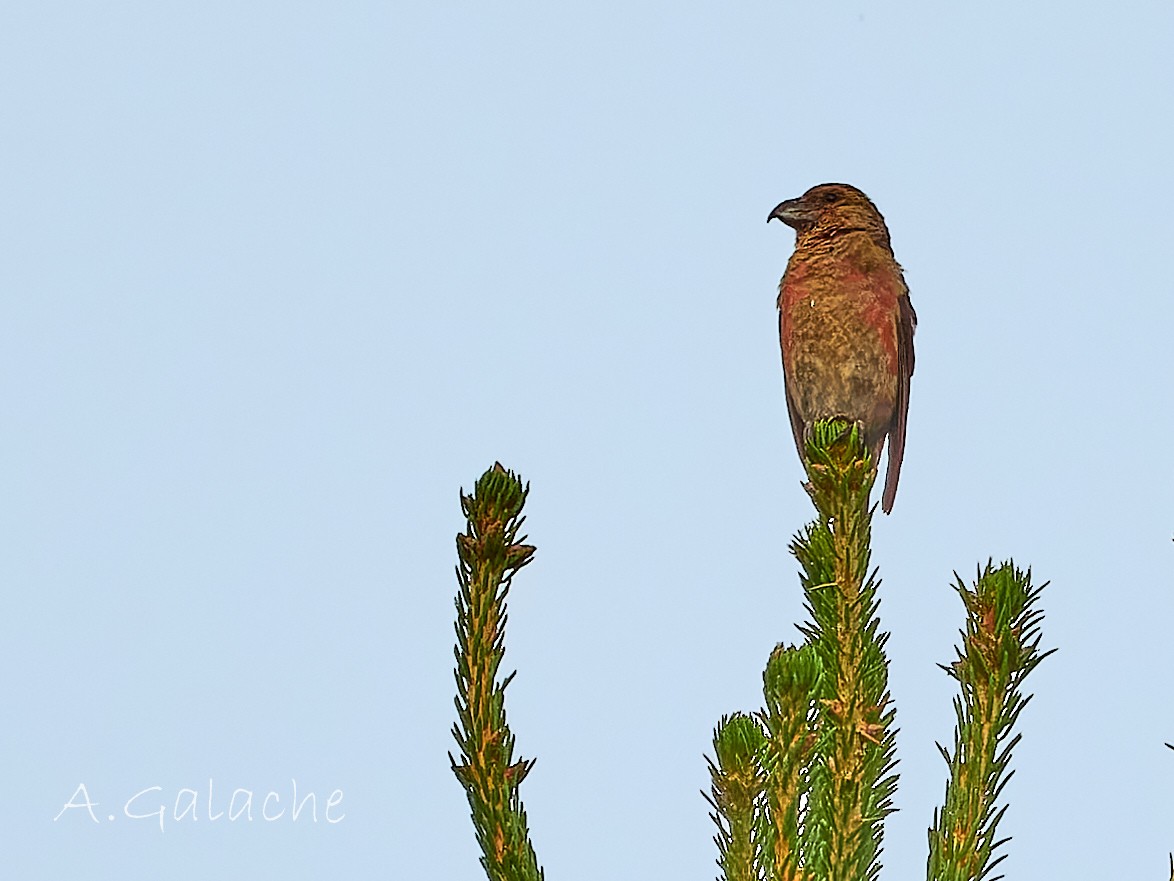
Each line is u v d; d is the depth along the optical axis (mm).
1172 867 5457
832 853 6188
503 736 6492
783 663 5977
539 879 6383
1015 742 6289
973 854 6145
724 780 5949
